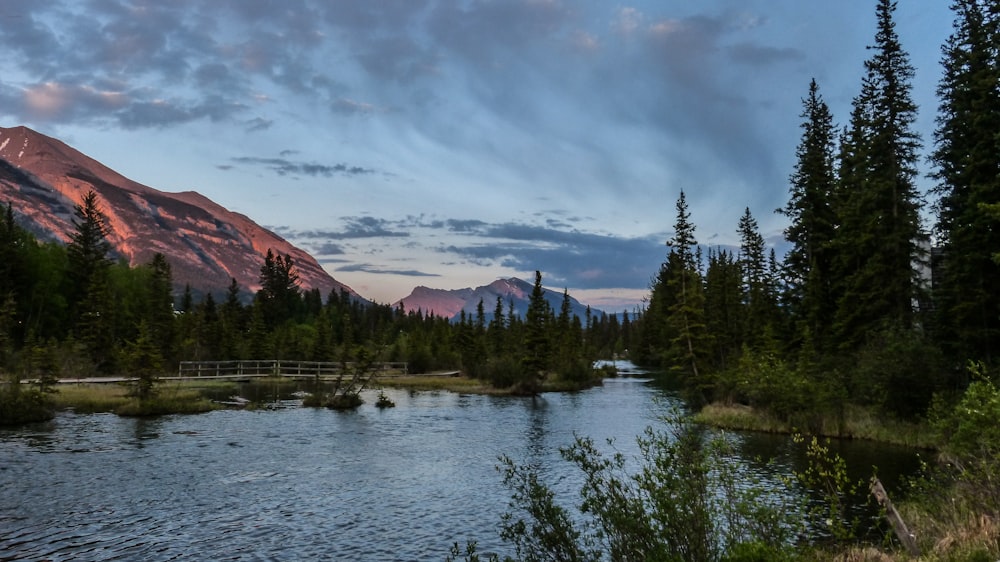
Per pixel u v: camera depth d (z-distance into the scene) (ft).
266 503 58.90
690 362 167.02
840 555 32.27
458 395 183.01
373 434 102.47
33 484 63.36
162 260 289.33
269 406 139.85
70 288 271.28
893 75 126.21
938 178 119.85
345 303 515.91
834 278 158.40
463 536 49.62
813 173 169.17
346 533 50.14
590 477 29.99
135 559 43.32
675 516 25.77
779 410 113.70
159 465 74.08
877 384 102.99
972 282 107.24
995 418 45.55
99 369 201.36
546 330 207.41
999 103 102.78
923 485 45.11
